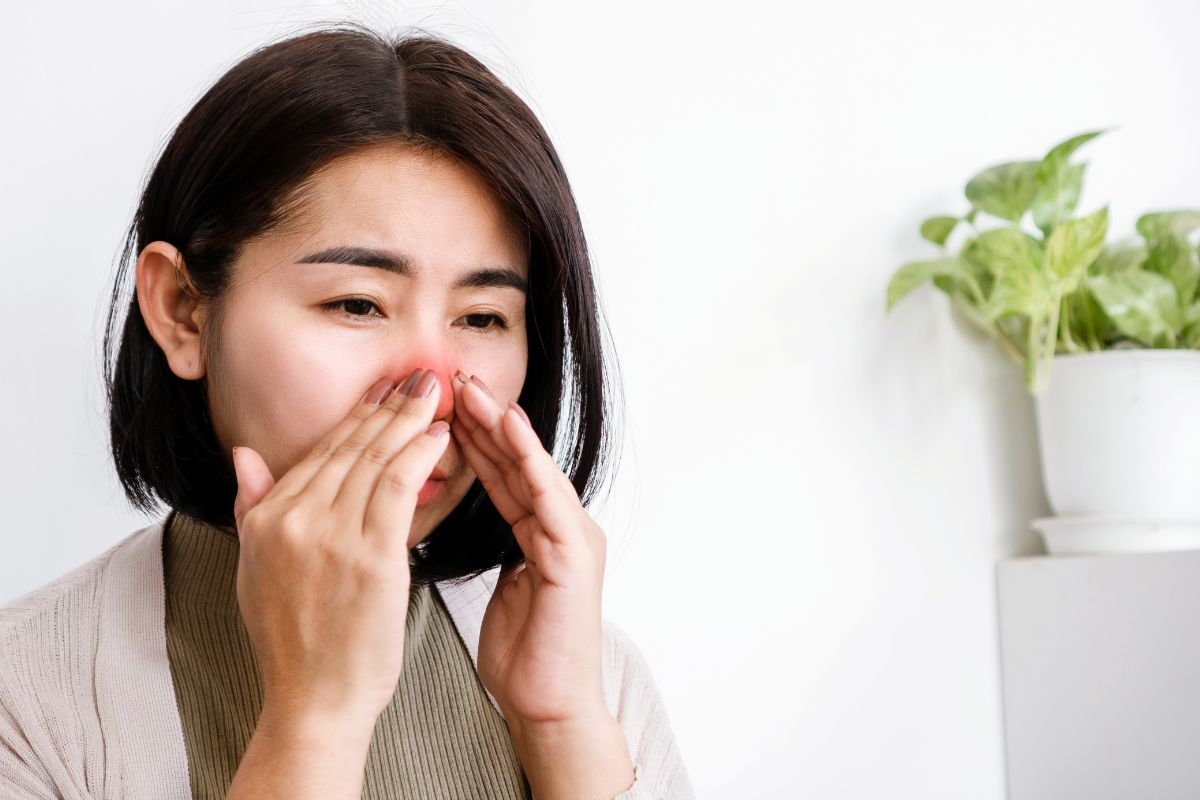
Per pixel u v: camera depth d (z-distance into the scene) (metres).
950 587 1.51
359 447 0.68
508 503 0.79
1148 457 1.40
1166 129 1.70
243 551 0.67
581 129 1.39
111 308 0.88
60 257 1.19
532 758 0.80
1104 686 1.39
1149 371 1.40
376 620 0.65
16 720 0.74
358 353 0.70
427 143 0.70
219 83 0.74
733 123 1.47
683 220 1.43
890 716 1.46
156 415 0.80
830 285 1.49
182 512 0.81
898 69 1.56
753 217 1.47
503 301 0.74
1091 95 1.67
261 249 0.70
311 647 0.65
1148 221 1.56
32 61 1.20
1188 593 1.31
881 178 1.53
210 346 0.73
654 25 1.44
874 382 1.50
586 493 0.87
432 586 0.91
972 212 1.49
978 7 1.61
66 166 1.20
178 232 0.73
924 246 1.54
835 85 1.52
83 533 1.18
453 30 1.34
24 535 1.17
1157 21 1.72
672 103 1.44
